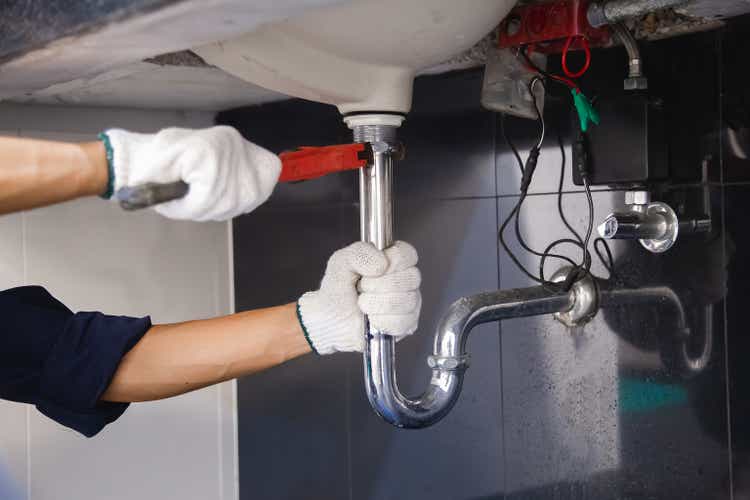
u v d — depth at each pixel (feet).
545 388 4.70
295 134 6.14
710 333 3.87
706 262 3.87
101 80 4.90
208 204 2.25
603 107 3.84
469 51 4.18
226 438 6.98
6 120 5.90
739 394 3.77
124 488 6.49
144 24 2.22
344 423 6.02
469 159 5.02
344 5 2.69
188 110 6.66
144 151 2.21
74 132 6.15
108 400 3.62
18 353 3.57
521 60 3.81
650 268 4.12
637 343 4.20
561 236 4.52
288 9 2.05
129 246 6.48
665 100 3.98
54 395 3.52
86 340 3.53
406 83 3.18
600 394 4.40
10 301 3.71
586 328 4.44
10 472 6.04
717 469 3.89
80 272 6.28
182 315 6.73
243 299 6.84
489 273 4.96
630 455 4.28
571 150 4.39
